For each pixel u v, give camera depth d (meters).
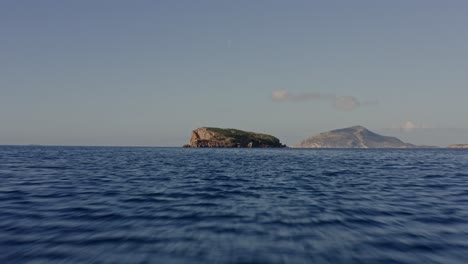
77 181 22.50
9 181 22.08
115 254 7.65
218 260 7.32
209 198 15.98
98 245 8.30
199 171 32.88
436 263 7.23
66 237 9.00
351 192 18.09
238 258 7.47
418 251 7.98
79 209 12.94
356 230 9.93
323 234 9.47
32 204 13.92
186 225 10.48
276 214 12.25
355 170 34.38
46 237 8.98
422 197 16.28
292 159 63.78
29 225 10.30
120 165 39.94
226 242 8.67
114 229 9.91
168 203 14.49
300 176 27.73
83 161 46.75
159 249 8.05
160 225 10.46
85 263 7.07
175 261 7.23
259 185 21.39
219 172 31.78
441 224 10.69
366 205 14.09
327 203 14.56
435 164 45.53
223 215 12.02
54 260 7.23
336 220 11.23
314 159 63.72
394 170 34.16
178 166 40.12
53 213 12.15
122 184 21.30
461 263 7.24
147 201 14.96
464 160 58.53
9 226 10.16
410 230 9.92
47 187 19.36
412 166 41.00
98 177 25.34
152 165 41.31
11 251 7.79
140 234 9.37
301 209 13.18
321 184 21.84
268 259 7.42
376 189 19.30
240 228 10.12
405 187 20.17
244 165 43.59
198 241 8.73
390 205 14.07
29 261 7.16
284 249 8.12
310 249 8.12
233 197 16.31
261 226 10.39
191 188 19.72
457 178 25.72
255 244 8.52
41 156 61.59
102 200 15.09
